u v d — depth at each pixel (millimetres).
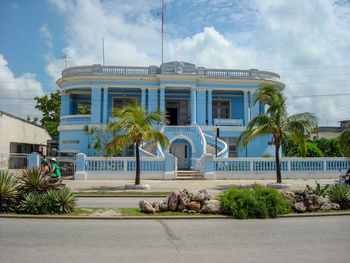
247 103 28953
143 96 27984
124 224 7930
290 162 21281
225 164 20750
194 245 6090
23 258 5207
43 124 40875
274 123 16625
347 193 10102
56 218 8500
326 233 7102
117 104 29641
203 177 20594
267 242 6348
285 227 7691
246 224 8008
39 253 5484
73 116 27703
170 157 20438
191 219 8609
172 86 27609
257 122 16875
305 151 16750
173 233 7023
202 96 28625
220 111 30734
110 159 20172
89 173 20078
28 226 7543
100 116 27625
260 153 27859
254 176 20781
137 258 5270
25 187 9344
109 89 29281
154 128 25484
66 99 29484
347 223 8172
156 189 15922
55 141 38250
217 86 28766
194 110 27609
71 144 27188
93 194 13914
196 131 25766
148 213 9070
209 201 9328
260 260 5238
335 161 21656
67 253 5500
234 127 28250
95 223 8008
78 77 27375
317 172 21359
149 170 20422
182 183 18453
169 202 9422
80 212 9195
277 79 29781
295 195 9883
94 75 27266
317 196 9828
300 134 16125
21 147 33281
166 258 5289
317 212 9461
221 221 8359
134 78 27594
